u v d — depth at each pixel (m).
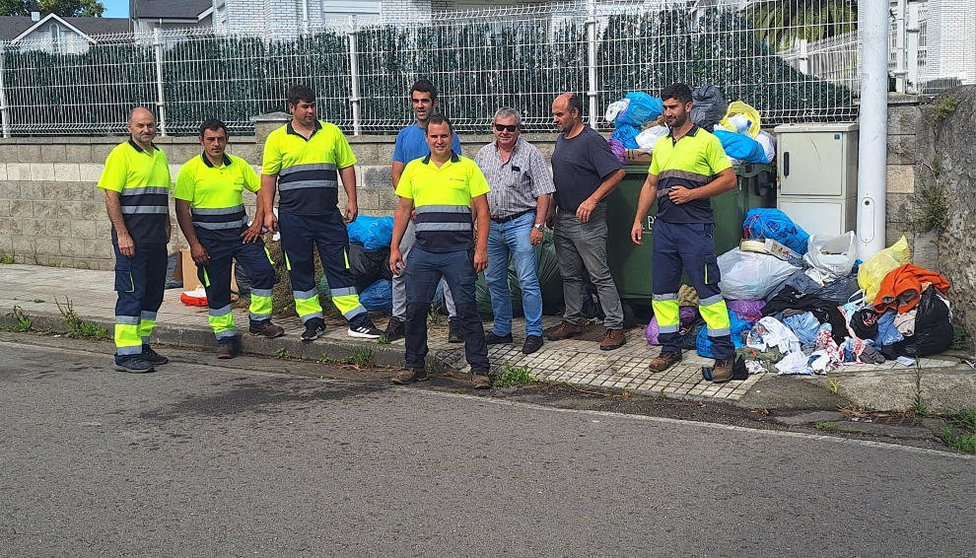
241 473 5.26
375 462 5.41
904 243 7.43
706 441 5.70
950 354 6.86
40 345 8.70
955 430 5.84
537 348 7.54
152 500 4.89
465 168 6.82
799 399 6.33
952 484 4.96
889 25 7.99
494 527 4.50
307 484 5.08
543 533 4.43
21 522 4.64
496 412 6.38
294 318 8.93
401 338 8.00
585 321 8.18
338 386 7.13
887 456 5.41
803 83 8.34
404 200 7.02
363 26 10.16
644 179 7.79
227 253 8.00
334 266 7.98
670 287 6.89
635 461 5.36
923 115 7.82
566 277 7.70
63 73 12.06
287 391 7.00
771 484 4.99
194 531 4.51
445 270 6.90
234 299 9.41
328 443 5.75
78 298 10.19
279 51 10.67
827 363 6.72
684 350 7.39
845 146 7.82
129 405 6.65
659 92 8.94
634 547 4.27
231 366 7.85
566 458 5.43
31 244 12.50
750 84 8.56
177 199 7.80
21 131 12.48
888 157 7.98
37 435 5.98
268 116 10.51
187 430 6.05
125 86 11.66
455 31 9.70
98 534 4.50
